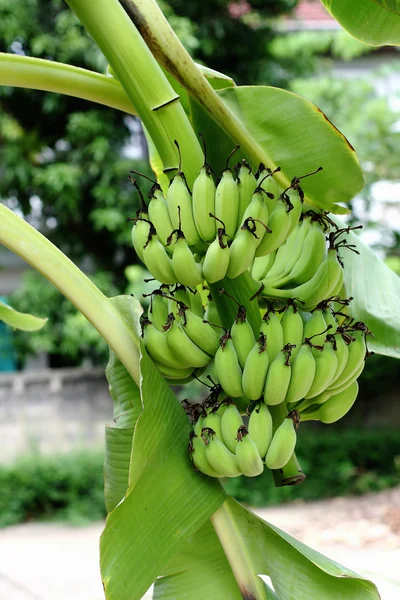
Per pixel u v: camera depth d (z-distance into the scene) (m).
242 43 12.27
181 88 2.28
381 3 2.27
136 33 1.98
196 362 1.96
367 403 13.00
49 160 12.37
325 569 1.93
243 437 1.84
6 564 8.24
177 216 1.94
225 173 1.94
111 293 12.29
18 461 10.86
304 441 11.66
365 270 2.40
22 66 2.10
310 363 1.89
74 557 8.45
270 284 2.04
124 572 1.83
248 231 1.90
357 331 2.00
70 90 2.14
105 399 11.91
